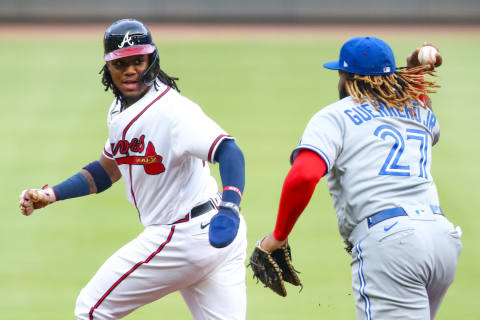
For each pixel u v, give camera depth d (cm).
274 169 3694
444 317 1986
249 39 9119
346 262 2456
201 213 1320
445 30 9975
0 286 2255
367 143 1259
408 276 1200
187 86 6072
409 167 1259
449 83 6244
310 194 1212
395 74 1330
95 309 1335
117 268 1330
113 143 1332
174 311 2067
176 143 1269
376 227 1223
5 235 2759
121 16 10550
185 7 10656
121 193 3328
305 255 2522
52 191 1429
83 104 5312
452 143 4262
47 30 9681
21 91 5797
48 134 4441
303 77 6556
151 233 1327
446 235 1228
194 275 1329
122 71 1291
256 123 4781
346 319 1986
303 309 2064
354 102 1302
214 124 1265
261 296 2184
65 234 2772
